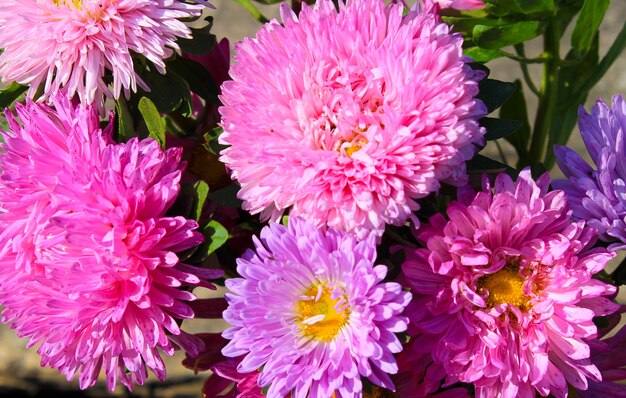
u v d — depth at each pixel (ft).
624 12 2.85
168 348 1.52
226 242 1.70
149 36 1.57
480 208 1.49
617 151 1.58
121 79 1.57
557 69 1.94
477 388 1.54
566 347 1.53
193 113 1.82
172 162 1.56
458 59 1.49
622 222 1.53
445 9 1.76
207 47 1.65
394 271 1.55
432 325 1.50
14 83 1.69
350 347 1.46
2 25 1.61
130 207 1.49
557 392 1.55
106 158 1.50
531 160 2.01
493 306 1.56
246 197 1.50
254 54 1.53
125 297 1.49
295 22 1.54
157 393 2.76
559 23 1.92
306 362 1.49
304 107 1.47
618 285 1.65
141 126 1.63
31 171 1.55
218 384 1.72
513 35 1.76
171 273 1.51
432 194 1.60
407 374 1.62
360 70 1.48
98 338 1.52
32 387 2.76
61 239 1.48
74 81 1.58
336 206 1.45
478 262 1.48
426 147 1.44
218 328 2.66
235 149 1.49
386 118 1.44
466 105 1.46
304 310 1.51
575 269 1.51
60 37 1.57
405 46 1.47
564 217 1.53
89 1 1.57
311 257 1.46
